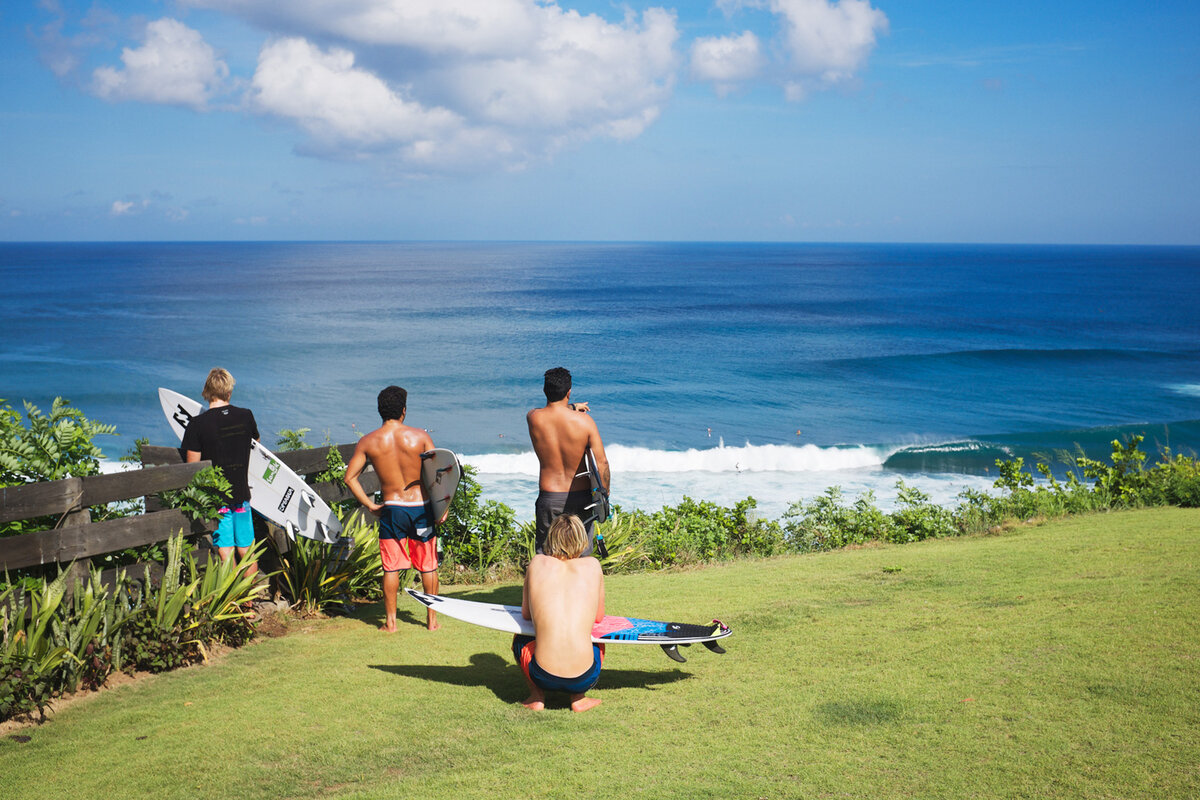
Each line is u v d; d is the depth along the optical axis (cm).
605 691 442
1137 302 9450
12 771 350
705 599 664
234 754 362
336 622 631
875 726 354
